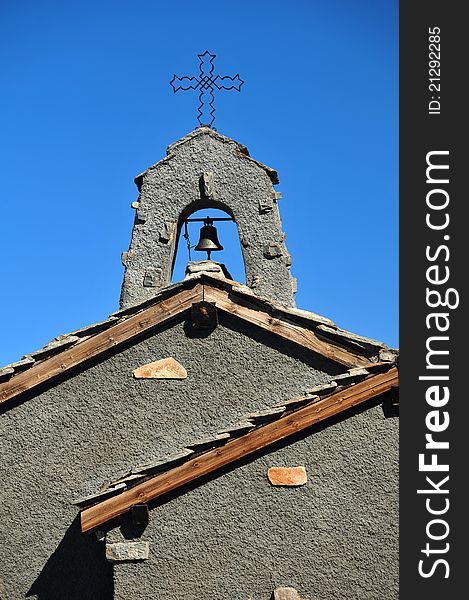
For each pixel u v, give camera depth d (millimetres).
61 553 10742
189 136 13578
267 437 9258
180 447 10844
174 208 13273
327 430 9352
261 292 12758
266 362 11047
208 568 8953
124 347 11227
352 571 8953
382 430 9352
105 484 10797
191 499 9125
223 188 13289
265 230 13078
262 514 9102
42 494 10898
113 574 8984
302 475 9203
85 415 11062
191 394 11016
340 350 10938
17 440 11047
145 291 12852
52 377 11133
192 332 11180
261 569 8961
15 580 10688
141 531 9039
